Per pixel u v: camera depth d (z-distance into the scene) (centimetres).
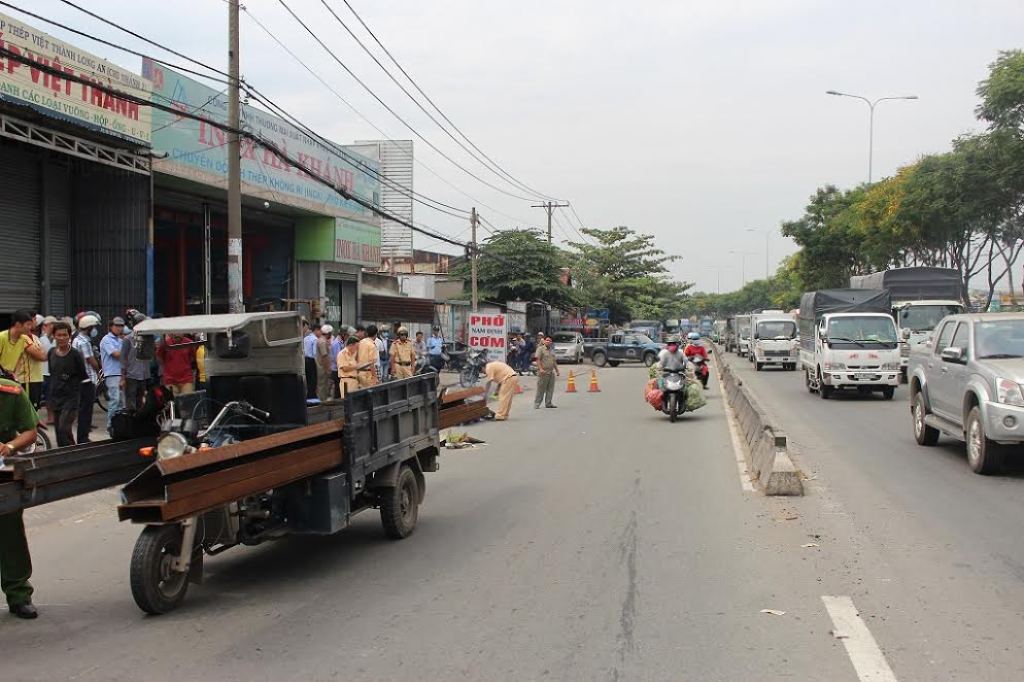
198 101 2036
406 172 4934
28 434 604
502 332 2895
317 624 557
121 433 683
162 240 2334
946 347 1269
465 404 1048
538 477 1130
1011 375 1041
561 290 4625
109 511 963
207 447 636
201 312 2483
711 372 3822
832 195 5450
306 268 2862
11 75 1370
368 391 748
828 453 1297
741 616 555
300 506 679
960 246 3791
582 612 569
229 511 631
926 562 679
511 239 4625
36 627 564
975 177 2934
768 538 768
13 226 1641
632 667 471
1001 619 543
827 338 2295
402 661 486
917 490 987
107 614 591
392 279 3969
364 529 850
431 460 930
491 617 562
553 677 459
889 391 2312
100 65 1570
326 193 2755
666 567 676
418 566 699
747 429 1445
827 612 560
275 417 746
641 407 2191
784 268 9769
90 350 1259
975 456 1094
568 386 2748
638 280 6906
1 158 1608
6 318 1633
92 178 1791
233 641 527
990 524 811
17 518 582
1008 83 2661
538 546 755
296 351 740
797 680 450
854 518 845
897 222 3644
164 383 948
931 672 458
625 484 1063
